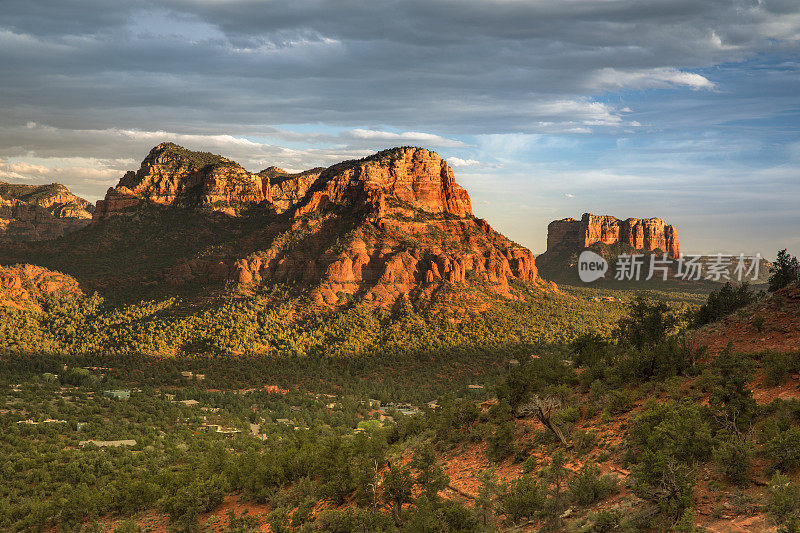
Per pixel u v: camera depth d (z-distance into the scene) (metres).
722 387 33.69
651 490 24.95
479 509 30.50
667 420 30.14
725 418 29.25
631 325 57.19
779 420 28.61
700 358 41.72
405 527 31.67
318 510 43.50
